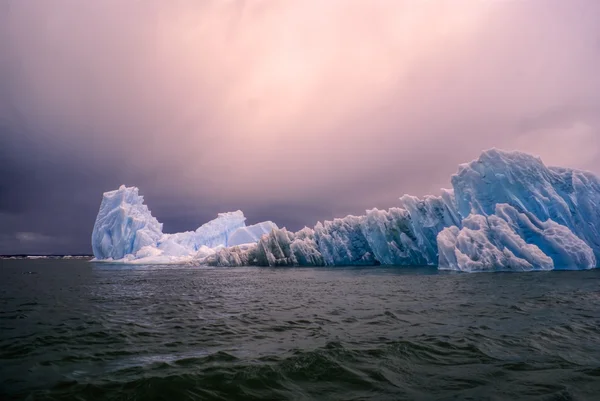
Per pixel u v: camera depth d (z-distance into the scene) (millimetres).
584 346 6777
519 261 24766
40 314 11719
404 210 40375
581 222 28609
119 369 5793
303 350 6793
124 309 12719
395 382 5027
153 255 56500
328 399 4465
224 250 48188
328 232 45375
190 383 5043
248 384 5016
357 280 22953
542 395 4422
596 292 14539
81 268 47875
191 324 9766
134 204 64375
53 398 4582
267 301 14352
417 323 9266
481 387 4754
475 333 7957
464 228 27891
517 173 30109
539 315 9977
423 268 33375
